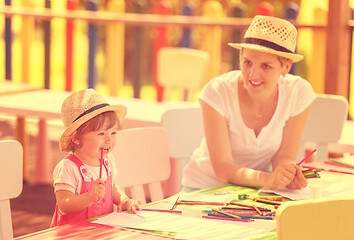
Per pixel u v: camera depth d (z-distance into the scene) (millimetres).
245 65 3395
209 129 3582
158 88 7320
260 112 3617
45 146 6637
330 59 5785
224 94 3602
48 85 7809
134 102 6309
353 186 3301
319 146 4508
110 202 3000
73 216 2854
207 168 3736
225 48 10273
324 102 4465
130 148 3420
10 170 2975
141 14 7539
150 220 2668
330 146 5082
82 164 2904
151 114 5637
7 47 7844
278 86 3656
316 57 6582
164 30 7363
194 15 7391
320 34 6531
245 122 3623
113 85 7637
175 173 5402
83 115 2840
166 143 3588
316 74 6602
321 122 4480
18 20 10758
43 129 6605
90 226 2568
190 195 3102
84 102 2867
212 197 3061
